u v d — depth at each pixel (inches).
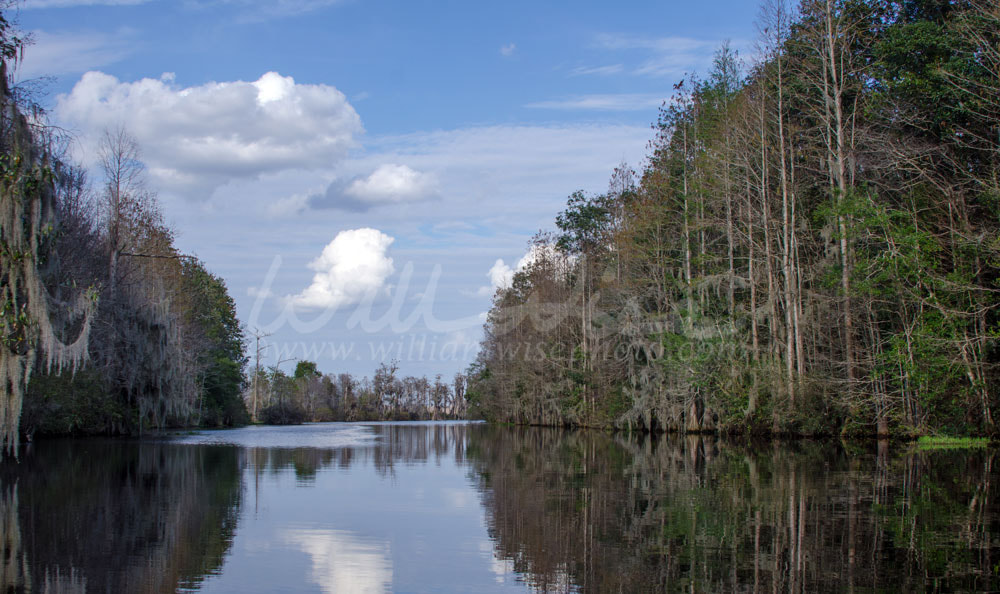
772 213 1302.9
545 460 882.8
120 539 394.3
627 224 1579.7
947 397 967.6
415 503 526.6
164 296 1486.2
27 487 616.7
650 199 1508.4
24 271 668.1
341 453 1050.1
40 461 866.1
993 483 561.3
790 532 386.3
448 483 650.8
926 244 951.6
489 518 459.2
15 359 669.9
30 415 1133.1
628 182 1715.1
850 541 362.0
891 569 308.0
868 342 1160.2
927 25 1037.2
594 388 1850.4
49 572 321.4
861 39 1203.9
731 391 1158.3
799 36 1180.5
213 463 859.4
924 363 934.4
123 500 540.7
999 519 414.3
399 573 323.0
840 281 1060.5
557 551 359.9
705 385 1208.8
